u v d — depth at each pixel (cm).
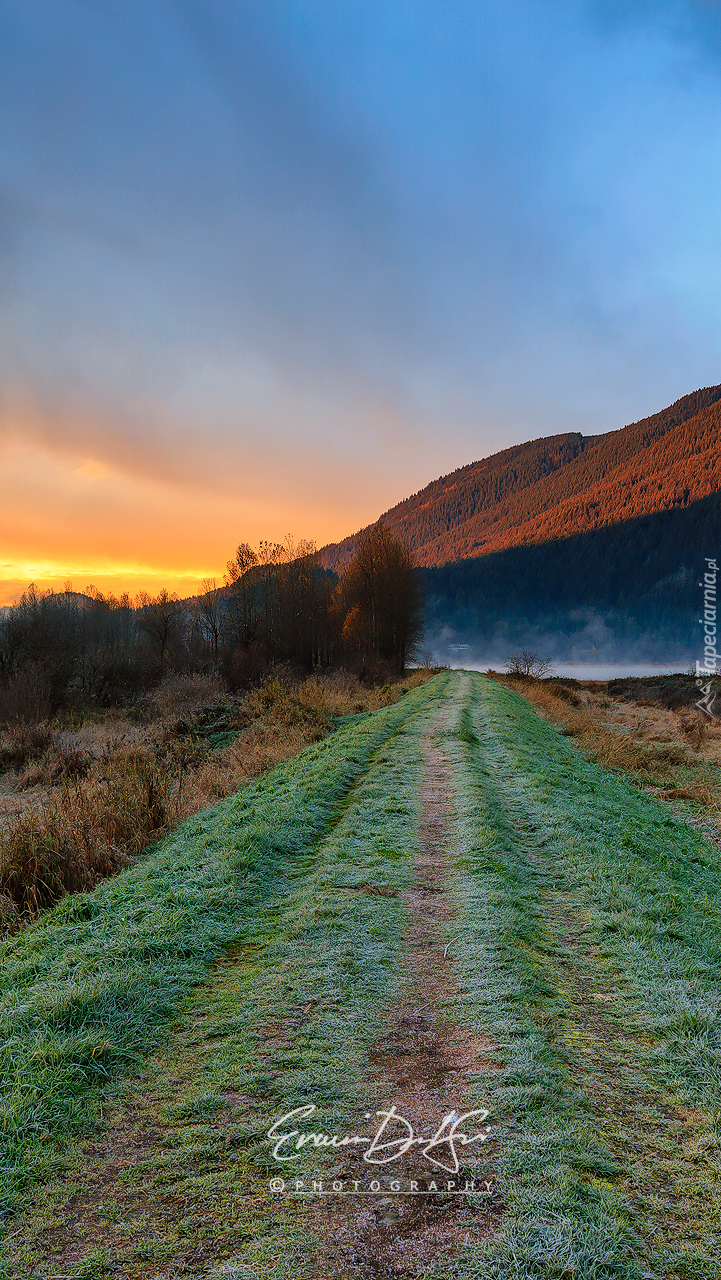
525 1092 351
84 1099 360
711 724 2856
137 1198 292
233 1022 432
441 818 916
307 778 1140
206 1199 290
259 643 5112
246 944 561
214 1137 329
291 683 3669
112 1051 397
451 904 623
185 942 539
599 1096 357
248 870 713
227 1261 256
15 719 2912
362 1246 262
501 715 2025
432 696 2800
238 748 1836
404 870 709
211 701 3209
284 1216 279
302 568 5591
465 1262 253
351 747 1430
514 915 586
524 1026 415
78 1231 275
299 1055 392
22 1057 383
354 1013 435
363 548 5862
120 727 2859
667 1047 398
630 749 2019
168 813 1040
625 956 524
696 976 491
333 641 5919
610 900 638
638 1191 290
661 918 615
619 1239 261
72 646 4047
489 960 502
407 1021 428
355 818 903
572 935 577
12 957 537
